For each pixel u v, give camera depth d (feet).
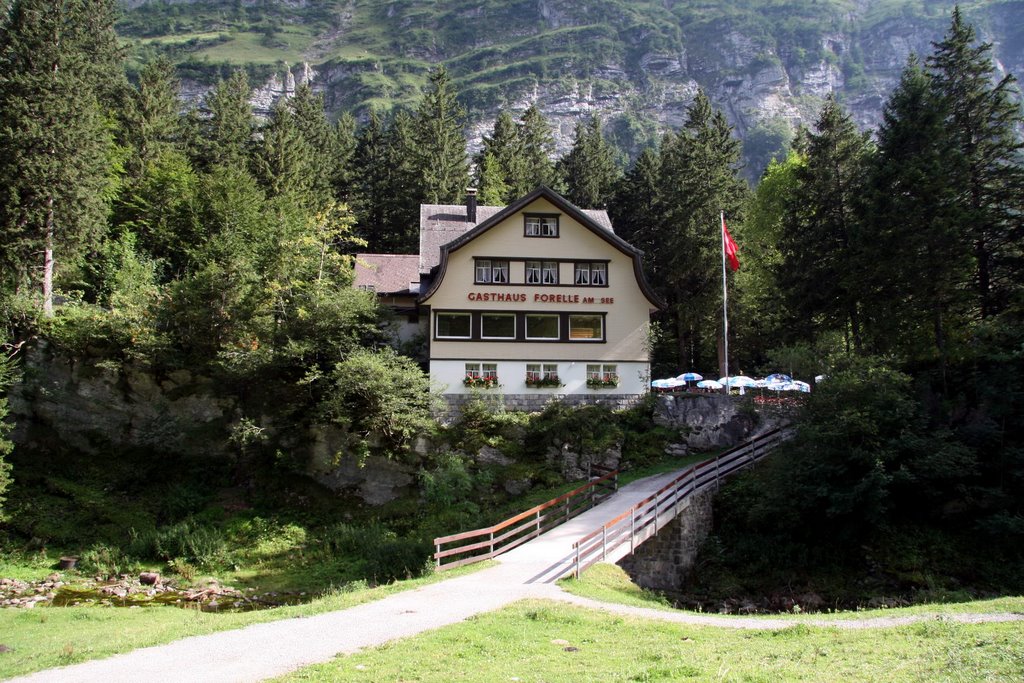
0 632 71.20
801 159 197.26
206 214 172.86
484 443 126.11
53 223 129.49
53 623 75.51
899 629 51.01
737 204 192.85
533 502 114.52
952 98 126.00
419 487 121.08
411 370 124.06
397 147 240.12
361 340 129.49
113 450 125.39
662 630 54.54
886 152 128.57
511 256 139.95
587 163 239.09
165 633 54.60
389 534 109.50
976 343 110.93
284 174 201.46
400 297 153.17
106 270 158.30
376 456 123.24
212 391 130.21
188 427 127.44
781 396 123.13
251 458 124.88
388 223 217.97
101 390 128.47
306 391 123.85
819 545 102.47
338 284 140.26
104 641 56.49
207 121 247.09
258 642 50.42
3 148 124.06
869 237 122.83
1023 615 54.54
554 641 49.42
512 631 51.80
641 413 137.28
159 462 124.06
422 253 147.64
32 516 108.58
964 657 40.98
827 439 100.58
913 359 123.24
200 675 42.52
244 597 91.35
